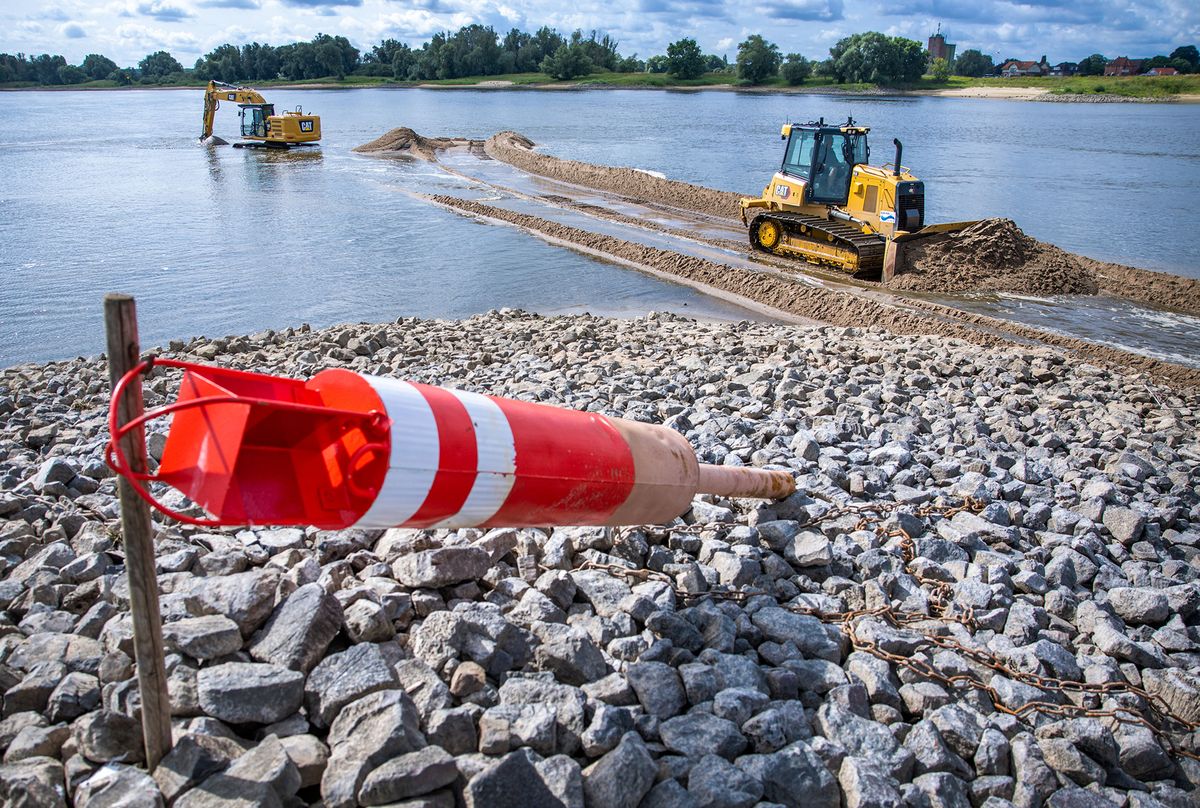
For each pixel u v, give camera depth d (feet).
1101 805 12.05
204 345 39.63
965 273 59.36
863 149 64.18
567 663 13.20
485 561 15.21
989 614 16.44
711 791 10.90
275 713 11.41
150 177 113.09
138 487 9.37
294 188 104.01
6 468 22.59
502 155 136.87
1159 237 78.84
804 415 27.71
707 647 14.75
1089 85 426.92
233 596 12.94
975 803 12.42
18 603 14.44
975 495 21.49
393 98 378.12
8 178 111.65
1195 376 41.78
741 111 282.36
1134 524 20.22
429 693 11.85
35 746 10.93
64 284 59.67
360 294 58.18
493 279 62.49
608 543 17.17
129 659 12.26
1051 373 35.76
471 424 12.21
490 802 10.07
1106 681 14.82
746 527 18.28
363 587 14.29
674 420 25.08
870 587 16.67
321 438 11.53
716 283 60.80
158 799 9.75
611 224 82.99
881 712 13.57
